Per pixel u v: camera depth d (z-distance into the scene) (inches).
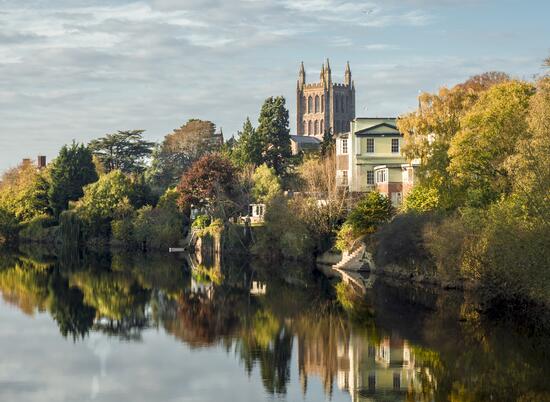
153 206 6476.4
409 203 3609.7
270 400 1744.6
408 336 2308.1
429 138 3762.3
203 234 5629.9
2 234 7185.0
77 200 6983.3
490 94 3147.1
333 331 2436.0
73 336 2455.7
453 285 3129.9
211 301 3157.0
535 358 2015.3
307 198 4626.0
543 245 2185.0
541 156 2247.8
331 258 4362.7
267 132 6432.1
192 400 1756.9
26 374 1989.4
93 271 4387.3
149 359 2134.6
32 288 3614.7
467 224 2802.7
